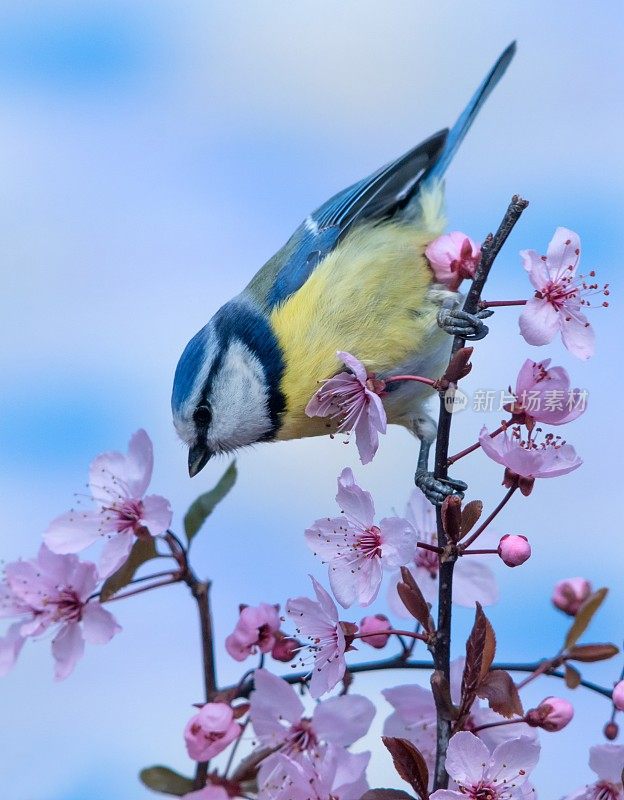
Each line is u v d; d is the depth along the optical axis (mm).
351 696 2924
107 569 2922
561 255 2934
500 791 2898
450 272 3023
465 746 2900
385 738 2900
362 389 2971
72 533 2930
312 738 2920
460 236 3025
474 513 2910
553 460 2914
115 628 2926
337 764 2910
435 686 2902
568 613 2957
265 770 2914
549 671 2926
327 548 2926
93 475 2934
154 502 2922
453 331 3016
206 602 2922
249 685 2926
